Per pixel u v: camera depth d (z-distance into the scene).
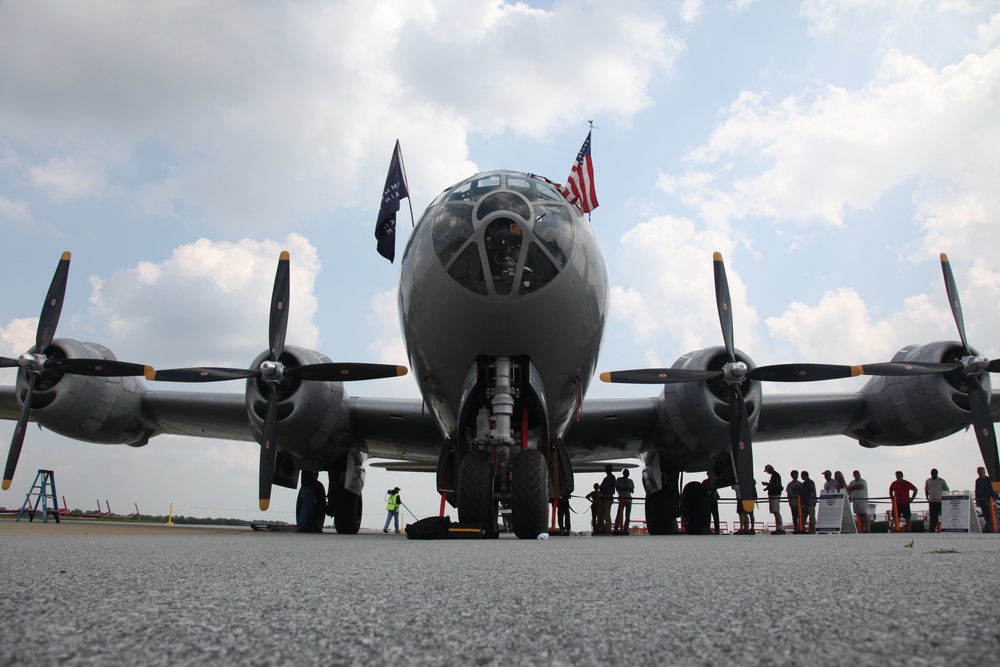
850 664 1.09
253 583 2.18
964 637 1.26
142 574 2.39
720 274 11.59
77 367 11.89
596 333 8.98
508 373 8.26
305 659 1.19
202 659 1.17
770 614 1.56
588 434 13.80
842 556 3.33
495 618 1.57
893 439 13.58
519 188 8.52
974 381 12.03
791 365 11.07
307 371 10.91
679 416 12.09
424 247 8.46
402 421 13.53
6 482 11.47
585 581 2.27
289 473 13.70
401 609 1.69
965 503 12.27
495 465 7.96
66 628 1.38
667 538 7.49
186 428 15.31
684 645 1.27
